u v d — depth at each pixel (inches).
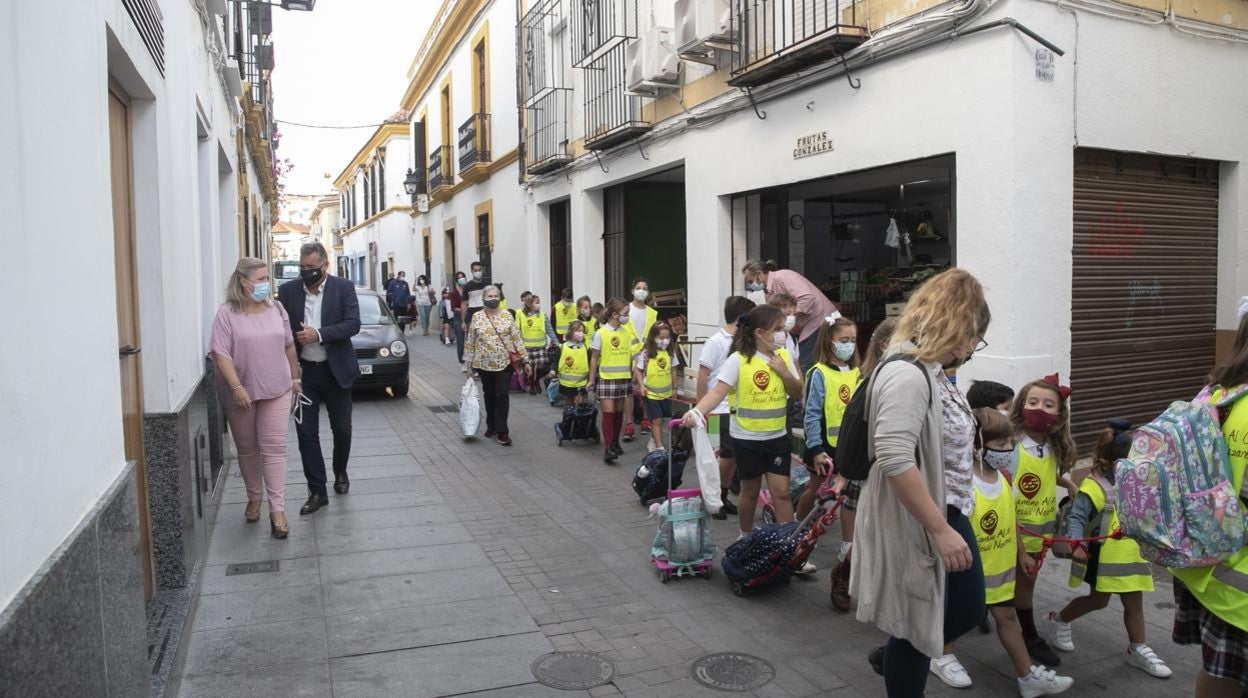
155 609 164.7
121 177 159.3
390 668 158.2
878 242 499.8
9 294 72.7
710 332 396.8
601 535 242.4
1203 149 281.3
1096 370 267.4
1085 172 261.1
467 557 221.8
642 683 154.3
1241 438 112.3
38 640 70.4
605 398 337.7
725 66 372.8
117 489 101.4
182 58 216.5
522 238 682.2
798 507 234.7
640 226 548.4
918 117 269.3
